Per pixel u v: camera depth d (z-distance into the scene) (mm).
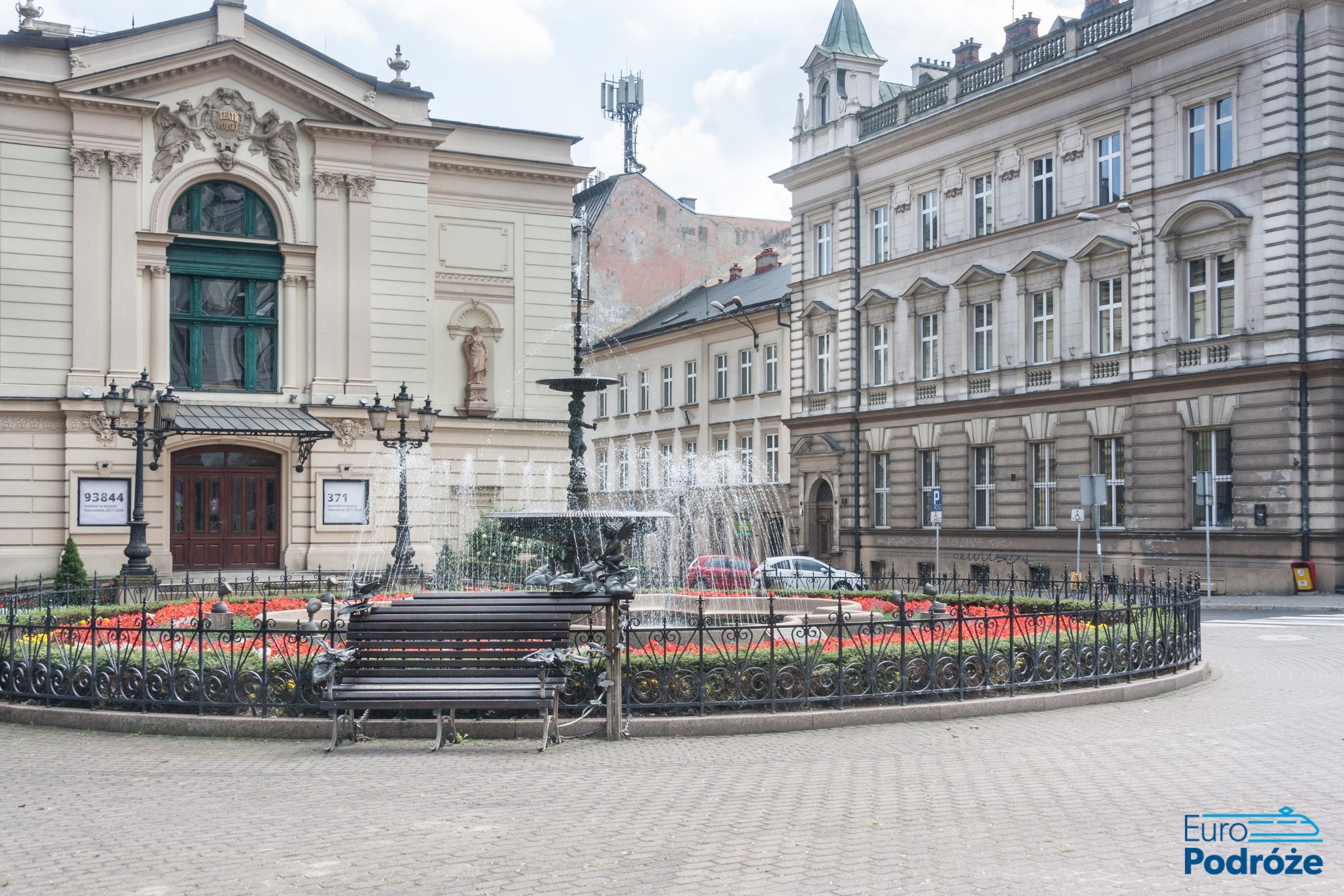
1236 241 30406
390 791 8906
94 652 11828
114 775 9570
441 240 37812
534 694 10461
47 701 12156
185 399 33531
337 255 35156
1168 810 8141
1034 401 36438
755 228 65125
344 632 11094
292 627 15781
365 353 35250
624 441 60562
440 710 10445
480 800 8594
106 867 7078
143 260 33156
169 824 8031
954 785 8945
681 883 6629
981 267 38406
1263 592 29578
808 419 45906
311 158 35062
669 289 62469
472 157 37781
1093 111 34656
